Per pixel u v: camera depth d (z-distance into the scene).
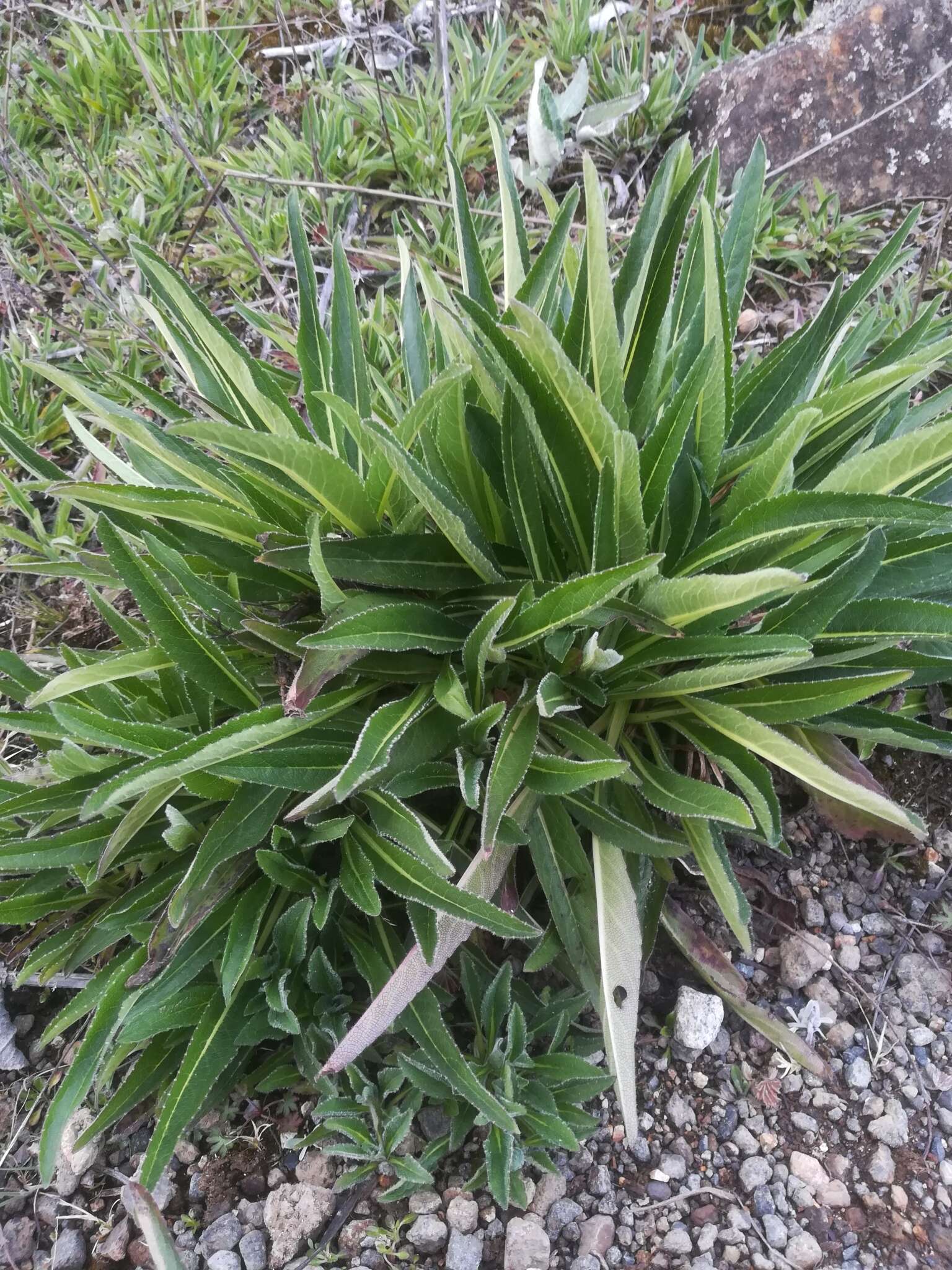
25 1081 0.54
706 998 0.50
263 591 0.49
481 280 0.53
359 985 0.51
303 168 0.88
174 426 0.35
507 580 0.49
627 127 0.87
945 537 0.48
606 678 0.48
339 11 1.03
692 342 0.51
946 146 0.81
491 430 0.47
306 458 0.40
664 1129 0.49
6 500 0.75
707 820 0.45
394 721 0.42
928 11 0.79
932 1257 0.45
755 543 0.43
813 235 0.81
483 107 0.89
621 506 0.42
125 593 0.72
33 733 0.49
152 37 0.97
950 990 0.53
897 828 0.53
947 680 0.53
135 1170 0.49
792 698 0.45
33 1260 0.48
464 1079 0.42
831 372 0.56
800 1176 0.47
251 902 0.45
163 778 0.38
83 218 0.88
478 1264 0.44
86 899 0.52
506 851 0.45
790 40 0.86
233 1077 0.48
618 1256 0.45
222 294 0.86
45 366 0.43
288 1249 0.44
